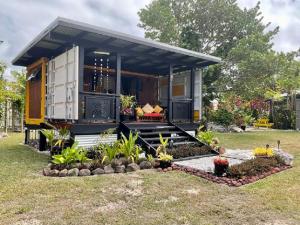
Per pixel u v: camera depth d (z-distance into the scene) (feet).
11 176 18.43
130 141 22.72
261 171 20.18
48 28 23.16
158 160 22.15
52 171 18.89
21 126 61.62
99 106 26.43
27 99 39.27
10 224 10.84
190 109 35.86
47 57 32.89
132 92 44.57
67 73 26.89
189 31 62.13
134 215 12.07
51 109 30.94
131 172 20.30
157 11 63.82
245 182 17.71
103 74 41.42
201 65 36.65
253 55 54.90
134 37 26.14
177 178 18.69
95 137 25.91
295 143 41.60
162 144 24.76
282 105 80.38
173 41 64.49
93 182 17.08
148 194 15.05
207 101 63.67
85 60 37.29
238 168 18.99
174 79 41.63
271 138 49.32
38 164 22.91
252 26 63.00
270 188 16.62
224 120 64.69
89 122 25.59
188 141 30.63
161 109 36.78
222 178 18.19
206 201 14.10
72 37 25.22
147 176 19.06
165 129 31.27
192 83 36.60
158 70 43.91
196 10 64.23
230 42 63.98
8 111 62.64
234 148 36.22
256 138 49.19
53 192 14.98
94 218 11.62
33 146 35.29
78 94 24.93
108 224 11.08
